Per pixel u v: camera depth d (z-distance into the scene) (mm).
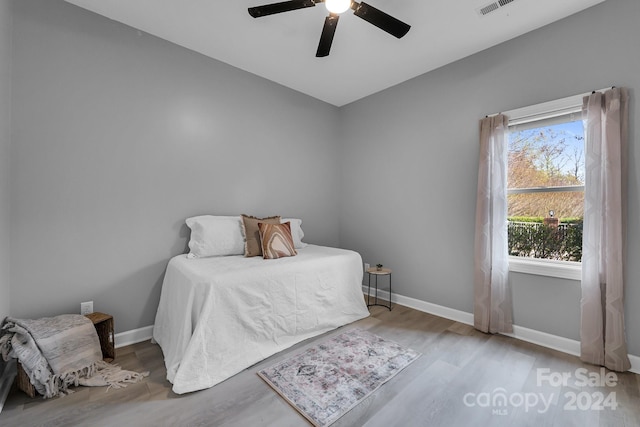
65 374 1640
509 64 2432
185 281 1997
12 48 1821
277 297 2191
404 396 1634
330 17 1814
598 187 1953
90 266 2127
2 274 1713
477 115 2639
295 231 3184
